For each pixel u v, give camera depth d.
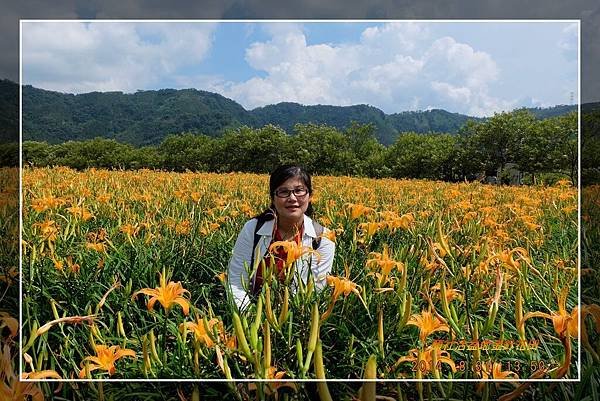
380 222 1.72
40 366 1.30
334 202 2.13
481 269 1.55
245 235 1.69
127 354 1.35
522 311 1.40
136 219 2.01
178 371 1.38
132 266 1.76
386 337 1.47
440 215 1.72
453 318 1.38
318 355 1.07
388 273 1.44
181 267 1.80
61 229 1.80
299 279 1.41
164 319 1.49
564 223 1.90
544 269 1.68
